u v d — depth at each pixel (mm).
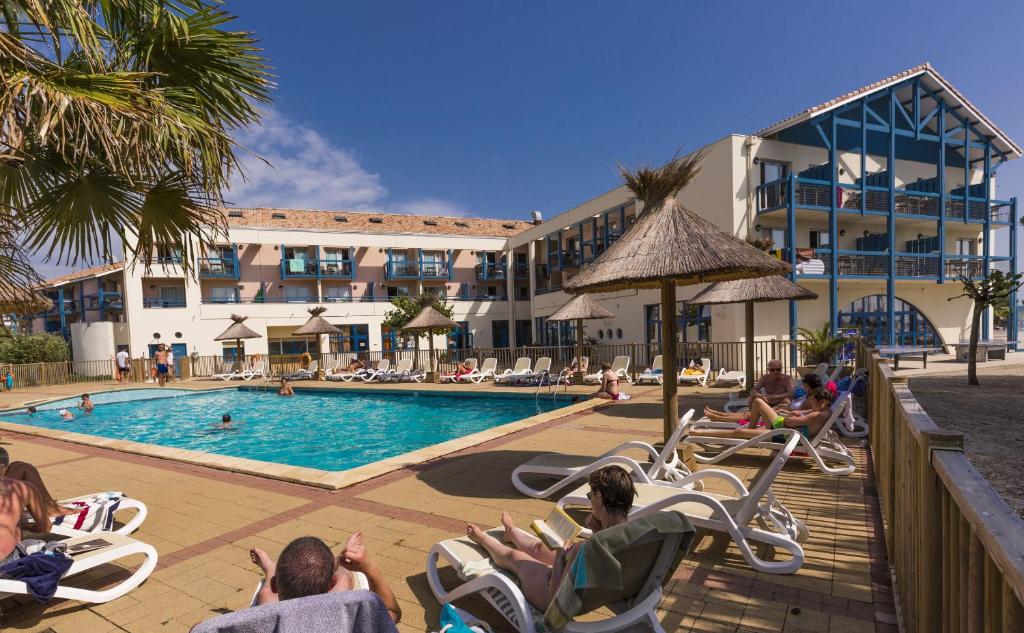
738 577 3504
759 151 19125
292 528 4664
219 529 4727
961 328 22875
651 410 10430
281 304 32688
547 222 31406
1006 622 1133
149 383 24016
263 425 13625
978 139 22234
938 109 20500
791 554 3789
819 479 5598
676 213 6168
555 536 3211
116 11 4410
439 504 5145
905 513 2771
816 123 18312
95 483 6492
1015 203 22656
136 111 3895
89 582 3770
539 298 32688
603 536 2123
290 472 6367
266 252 33750
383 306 35562
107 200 4945
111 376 28453
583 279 6164
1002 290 11422
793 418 6156
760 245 12234
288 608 1495
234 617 1453
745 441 5781
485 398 15750
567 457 5652
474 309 37375
